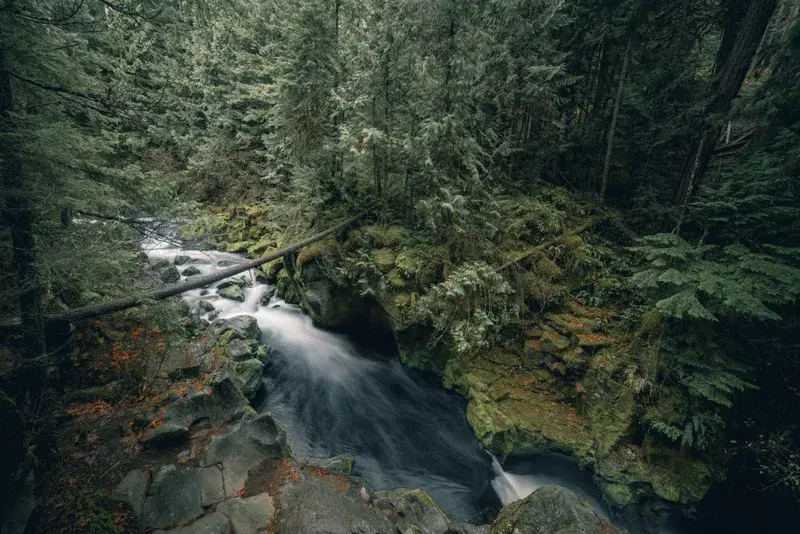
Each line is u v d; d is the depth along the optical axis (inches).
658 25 502.6
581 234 458.0
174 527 200.5
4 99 180.1
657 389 304.5
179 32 228.4
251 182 773.3
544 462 320.5
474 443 351.6
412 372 440.5
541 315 392.2
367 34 430.9
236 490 229.0
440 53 390.9
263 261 408.2
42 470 212.7
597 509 303.4
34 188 187.6
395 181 474.0
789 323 291.9
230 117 757.3
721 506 292.7
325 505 217.5
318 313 494.3
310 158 498.3
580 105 577.9
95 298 325.1
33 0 188.2
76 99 212.1
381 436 368.5
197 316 443.5
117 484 220.2
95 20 207.5
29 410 223.3
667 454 288.5
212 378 321.4
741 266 260.8
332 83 467.2
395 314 407.5
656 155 523.5
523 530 207.6
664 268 295.7
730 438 296.7
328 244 454.3
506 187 510.9
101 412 273.7
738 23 433.4
